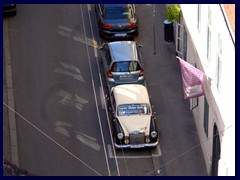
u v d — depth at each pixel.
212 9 52.47
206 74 54.97
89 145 58.38
